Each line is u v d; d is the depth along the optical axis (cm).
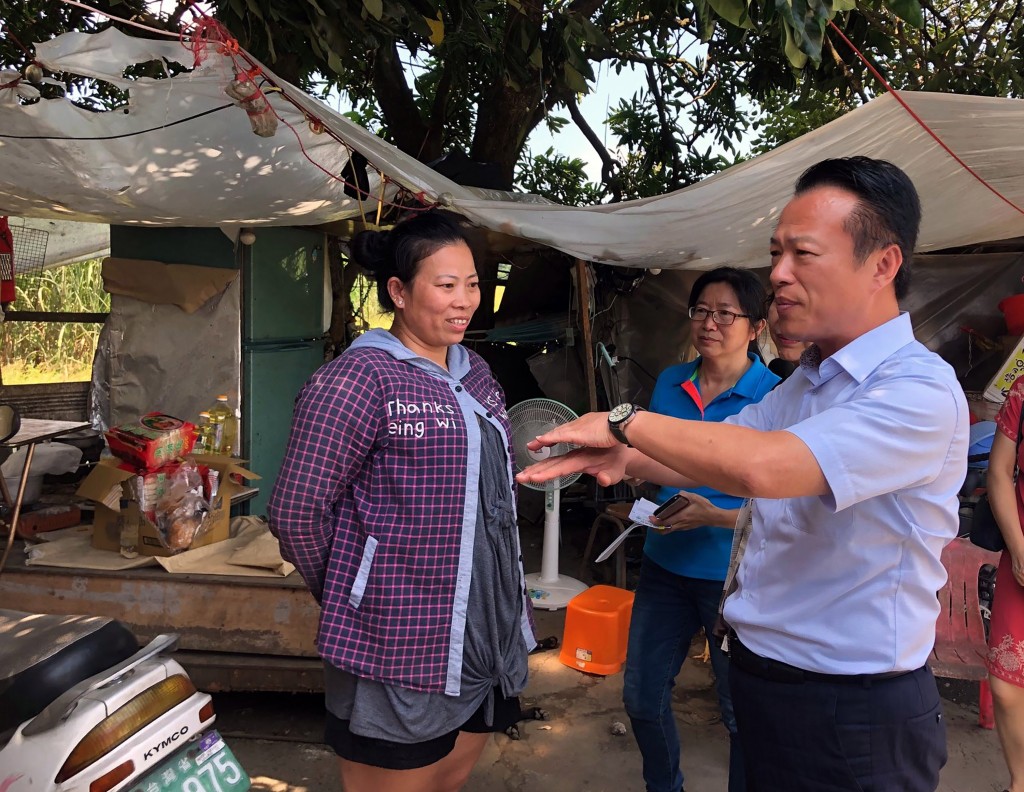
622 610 386
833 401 136
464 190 377
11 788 157
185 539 321
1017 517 250
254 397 472
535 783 291
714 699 361
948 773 301
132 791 163
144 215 392
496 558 180
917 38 639
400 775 173
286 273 500
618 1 643
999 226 470
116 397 481
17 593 312
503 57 446
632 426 127
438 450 168
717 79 728
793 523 136
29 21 480
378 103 701
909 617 131
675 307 616
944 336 605
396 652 165
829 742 134
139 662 177
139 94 289
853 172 126
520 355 706
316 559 170
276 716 331
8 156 314
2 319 541
